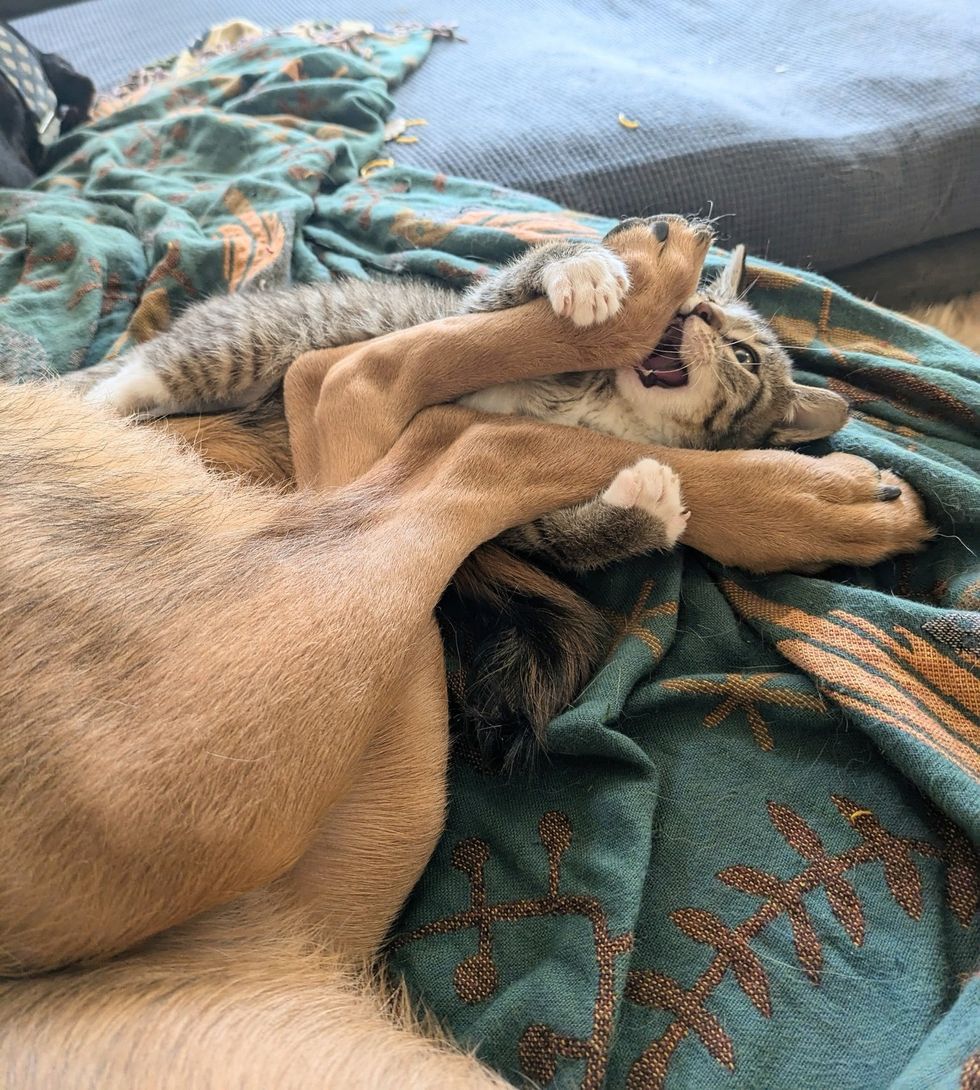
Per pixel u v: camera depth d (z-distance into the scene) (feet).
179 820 0.81
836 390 1.47
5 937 0.79
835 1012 0.91
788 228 2.04
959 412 1.35
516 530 1.25
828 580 1.21
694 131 2.03
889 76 2.18
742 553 1.20
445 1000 0.96
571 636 1.19
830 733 1.07
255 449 1.41
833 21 2.43
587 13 2.67
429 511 1.10
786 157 2.00
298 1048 0.78
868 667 1.07
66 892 0.79
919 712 1.04
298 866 0.97
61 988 0.80
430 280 1.72
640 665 1.13
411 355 1.24
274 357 1.46
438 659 1.11
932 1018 0.90
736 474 1.20
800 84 2.23
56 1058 0.73
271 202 1.88
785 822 1.01
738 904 0.97
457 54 2.50
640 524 1.18
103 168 2.08
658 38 2.52
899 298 2.22
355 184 2.00
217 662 0.87
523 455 1.20
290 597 0.93
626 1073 0.89
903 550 1.22
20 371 1.52
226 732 0.84
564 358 1.22
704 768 1.06
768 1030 0.90
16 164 2.12
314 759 0.87
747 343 1.47
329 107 2.20
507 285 1.31
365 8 2.80
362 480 1.15
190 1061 0.74
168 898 0.82
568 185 2.00
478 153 2.06
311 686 0.89
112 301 1.75
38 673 0.82
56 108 2.33
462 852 1.07
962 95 2.10
